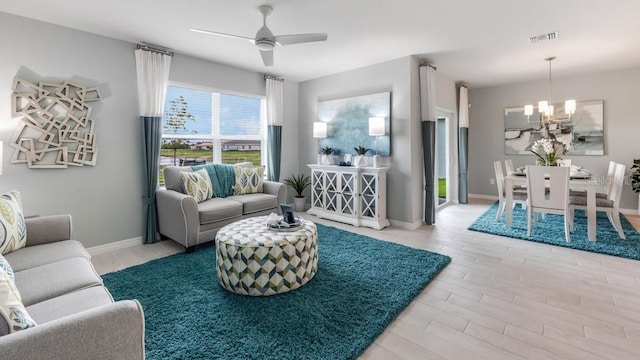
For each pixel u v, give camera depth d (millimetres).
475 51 3928
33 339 883
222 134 4641
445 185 5930
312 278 2592
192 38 3422
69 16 2871
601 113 5082
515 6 2709
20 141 2889
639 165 4605
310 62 4387
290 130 5539
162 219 3617
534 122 5727
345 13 2832
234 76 4617
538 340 1798
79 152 3213
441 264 2879
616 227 3592
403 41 3564
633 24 3098
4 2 2594
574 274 2680
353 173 4418
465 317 2051
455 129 5926
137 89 3588
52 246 2137
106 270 2871
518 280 2584
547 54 4070
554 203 3549
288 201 5574
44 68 2986
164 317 2023
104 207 3418
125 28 3145
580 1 2617
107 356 1011
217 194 4062
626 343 1758
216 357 1648
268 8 2699
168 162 4078
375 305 2162
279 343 1765
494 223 4363
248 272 2289
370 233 4020
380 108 4422
